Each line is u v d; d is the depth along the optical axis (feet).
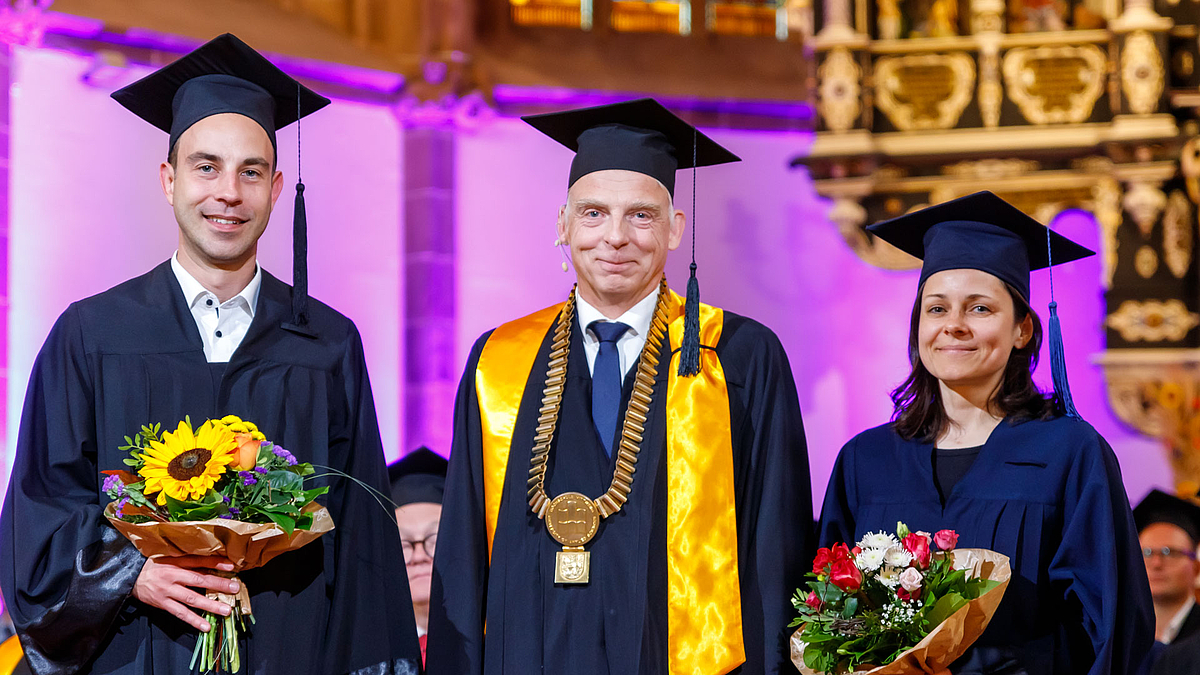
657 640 11.52
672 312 12.61
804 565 11.98
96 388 11.02
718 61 33.37
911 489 12.05
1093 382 30.86
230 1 28.12
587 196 12.08
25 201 25.61
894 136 31.71
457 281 30.96
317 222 29.63
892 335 32.65
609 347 12.34
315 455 11.53
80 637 10.42
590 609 11.55
